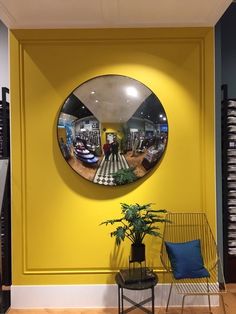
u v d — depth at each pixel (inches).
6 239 123.5
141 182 114.1
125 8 101.5
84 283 113.3
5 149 123.5
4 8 100.3
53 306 112.5
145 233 103.4
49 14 104.9
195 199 114.4
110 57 113.9
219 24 122.8
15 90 113.8
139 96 113.3
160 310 109.6
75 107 113.0
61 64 114.1
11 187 113.6
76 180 114.1
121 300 106.9
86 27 113.3
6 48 137.2
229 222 128.4
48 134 114.0
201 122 114.4
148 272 103.3
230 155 127.7
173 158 114.2
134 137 113.0
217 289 109.3
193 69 114.6
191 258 100.9
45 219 113.7
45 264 113.3
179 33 114.1
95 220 114.0
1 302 109.1
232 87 138.8
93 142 113.0
